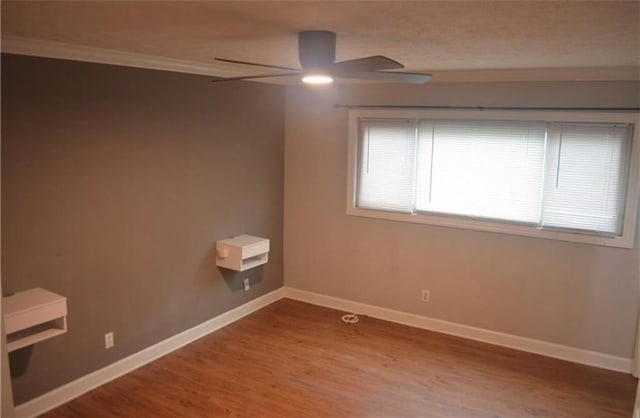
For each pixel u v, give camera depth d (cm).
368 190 499
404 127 469
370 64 223
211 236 459
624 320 401
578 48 272
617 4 165
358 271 519
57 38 284
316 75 240
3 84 292
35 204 315
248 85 480
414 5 176
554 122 404
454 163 451
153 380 379
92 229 352
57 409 337
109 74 350
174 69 396
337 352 432
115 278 373
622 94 379
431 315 484
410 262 488
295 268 561
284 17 203
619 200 391
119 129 362
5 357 238
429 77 270
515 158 425
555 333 429
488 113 427
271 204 534
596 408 351
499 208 438
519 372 402
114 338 377
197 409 341
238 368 400
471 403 356
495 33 229
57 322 317
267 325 490
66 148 329
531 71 398
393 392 368
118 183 366
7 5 193
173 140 407
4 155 297
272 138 522
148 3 185
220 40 273
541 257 426
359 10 187
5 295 306
